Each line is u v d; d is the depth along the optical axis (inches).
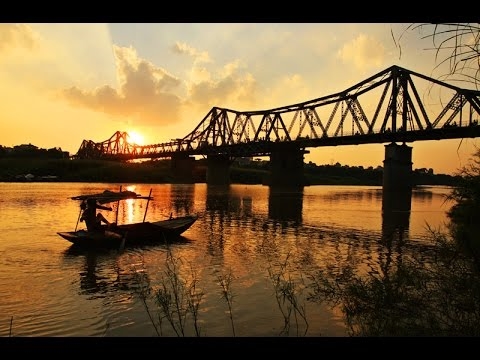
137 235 912.3
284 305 472.4
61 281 586.6
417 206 2410.2
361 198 3201.3
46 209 1739.7
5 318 431.5
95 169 6461.6
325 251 880.9
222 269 672.4
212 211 1884.8
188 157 6796.3
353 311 349.4
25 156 7751.0
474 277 268.8
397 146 3420.3
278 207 2185.0
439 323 270.2
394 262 764.6
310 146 4365.2
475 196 340.5
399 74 3572.8
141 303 481.4
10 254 778.8
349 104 3966.5
